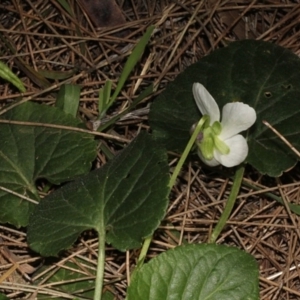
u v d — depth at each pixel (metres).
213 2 0.32
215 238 0.25
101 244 0.24
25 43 0.31
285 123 0.27
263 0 0.32
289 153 0.26
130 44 0.31
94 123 0.28
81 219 0.24
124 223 0.23
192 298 0.23
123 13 0.32
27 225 0.25
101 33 0.31
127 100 0.30
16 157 0.26
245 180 0.28
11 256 0.26
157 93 0.30
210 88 0.27
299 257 0.27
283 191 0.28
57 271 0.26
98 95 0.30
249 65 0.27
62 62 0.31
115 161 0.25
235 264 0.23
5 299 0.22
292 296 0.26
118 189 0.24
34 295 0.25
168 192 0.23
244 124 0.23
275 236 0.28
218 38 0.31
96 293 0.23
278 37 0.32
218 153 0.24
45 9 0.32
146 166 0.24
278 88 0.27
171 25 0.32
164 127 0.27
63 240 0.24
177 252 0.23
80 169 0.26
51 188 0.28
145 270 0.23
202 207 0.27
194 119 0.27
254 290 0.23
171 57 0.31
